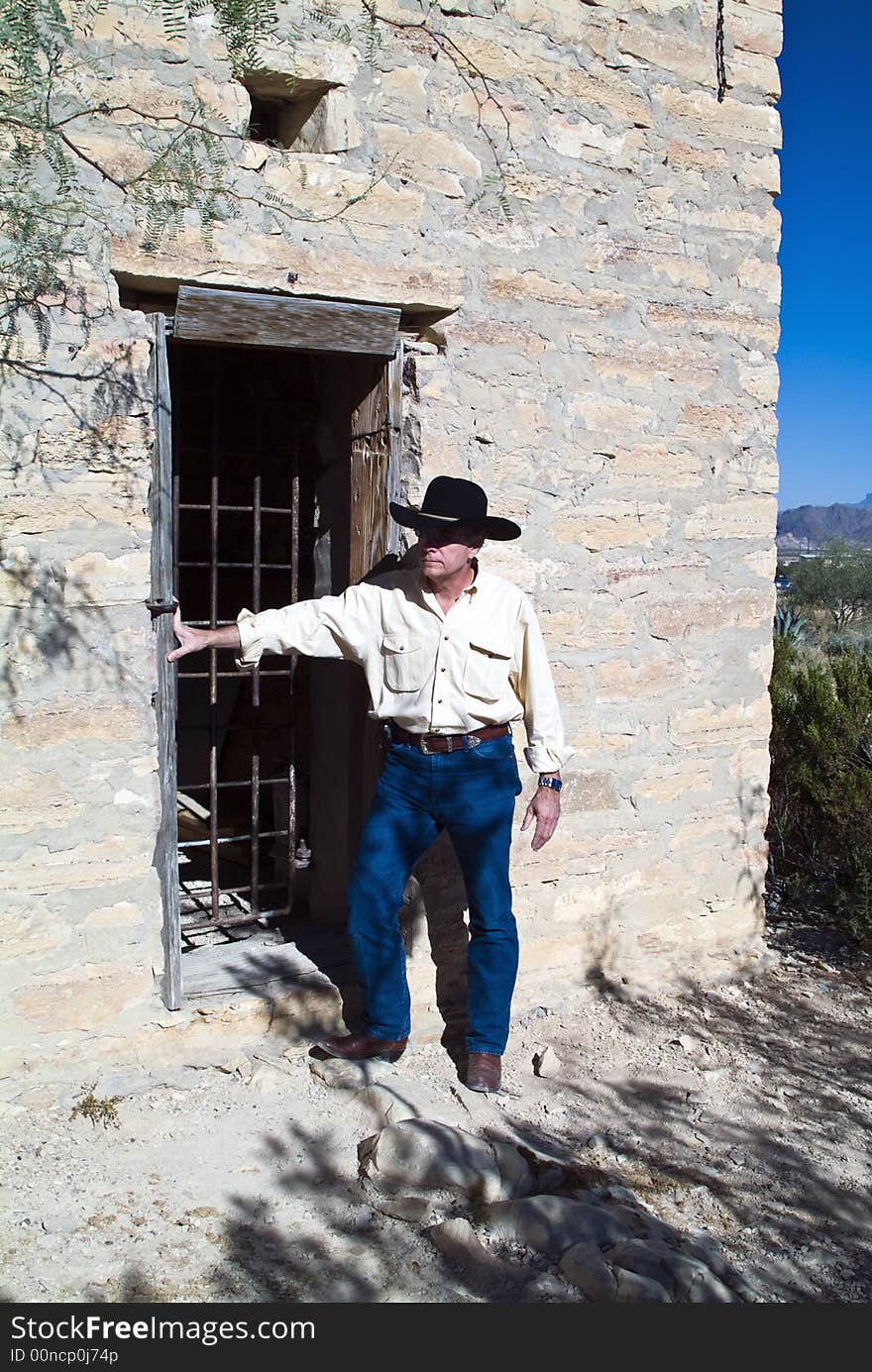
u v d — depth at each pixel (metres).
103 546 3.77
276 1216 3.40
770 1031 4.98
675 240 5.01
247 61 3.80
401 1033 4.17
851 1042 4.94
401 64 4.16
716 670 5.35
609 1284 3.07
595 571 4.89
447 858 4.56
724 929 5.54
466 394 4.45
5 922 3.73
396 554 4.41
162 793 3.99
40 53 3.53
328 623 3.92
